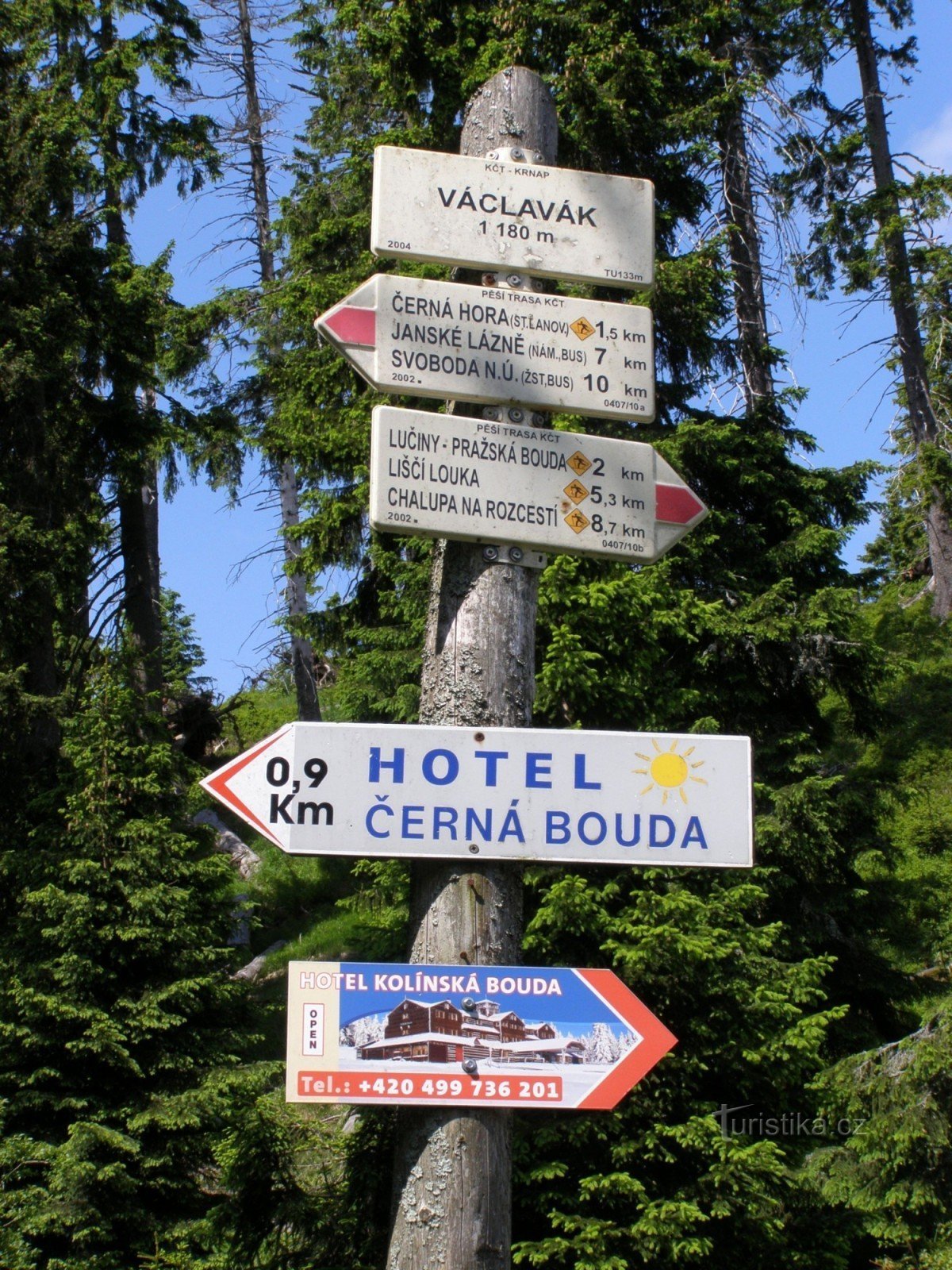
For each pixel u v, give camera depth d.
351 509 13.42
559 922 7.26
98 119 21.30
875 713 13.62
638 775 3.25
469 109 3.78
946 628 22.23
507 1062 3.04
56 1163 9.42
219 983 11.07
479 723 3.30
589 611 8.05
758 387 15.90
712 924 7.63
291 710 28.41
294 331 18.62
